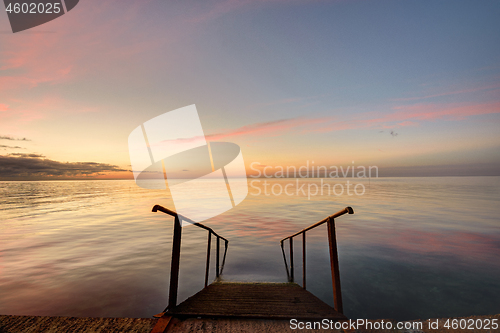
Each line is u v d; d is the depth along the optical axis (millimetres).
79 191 76688
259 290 2904
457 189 60656
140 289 5816
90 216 20875
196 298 2559
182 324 1997
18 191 79438
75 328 1929
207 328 1936
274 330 1916
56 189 93562
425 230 13203
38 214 23156
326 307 2346
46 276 6691
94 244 10672
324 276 6723
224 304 2395
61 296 5430
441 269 7156
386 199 34250
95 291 5703
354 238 11391
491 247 9703
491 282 6145
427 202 29359
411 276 6598
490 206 24797
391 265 7512
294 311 2234
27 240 11719
